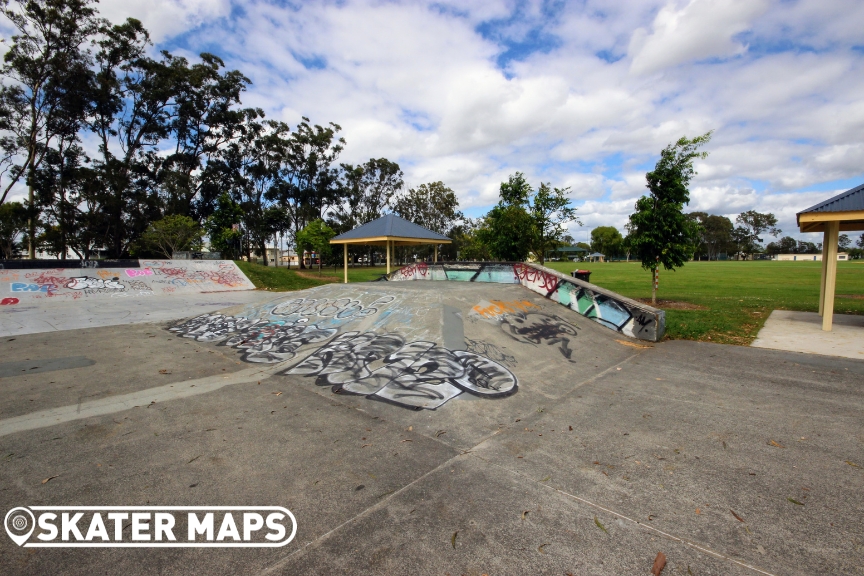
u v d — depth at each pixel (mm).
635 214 12977
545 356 6496
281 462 3424
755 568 2271
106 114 33344
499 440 3873
